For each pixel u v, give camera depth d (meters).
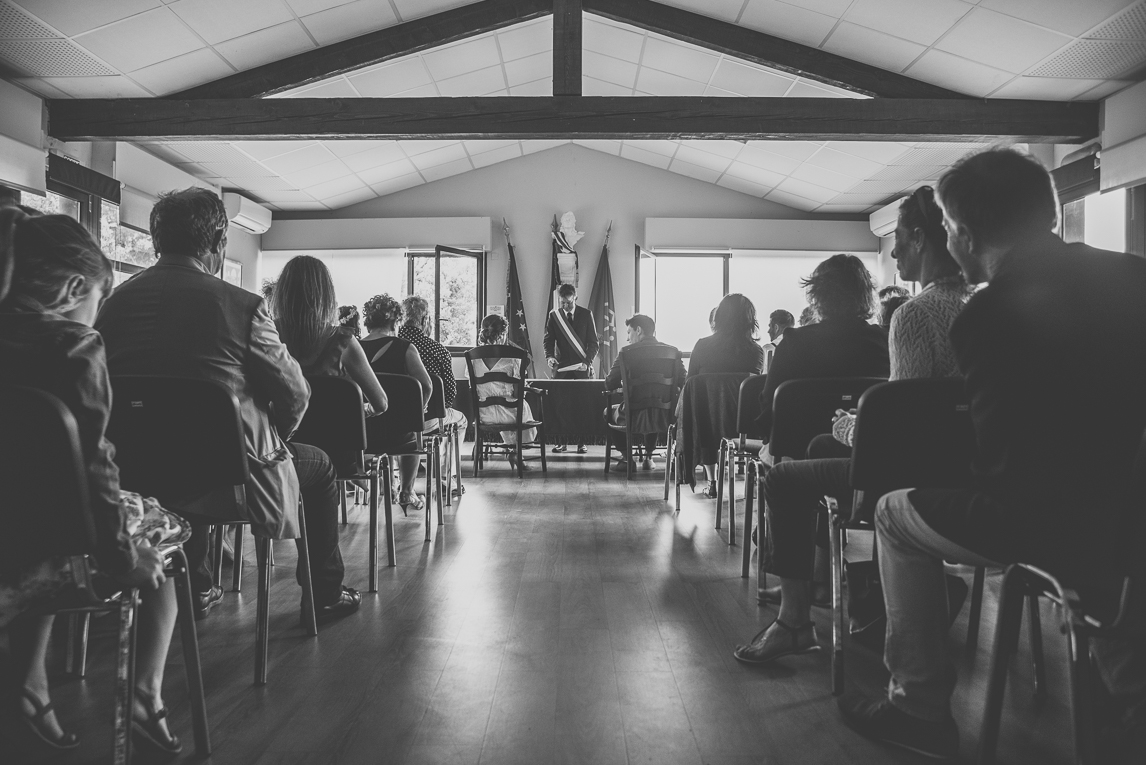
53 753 1.62
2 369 1.24
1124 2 4.71
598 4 6.58
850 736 1.71
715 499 5.05
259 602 2.01
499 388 6.07
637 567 3.25
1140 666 1.42
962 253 1.51
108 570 1.27
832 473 2.02
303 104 6.20
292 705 1.87
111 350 1.86
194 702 1.60
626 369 5.83
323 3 5.91
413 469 4.50
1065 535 1.24
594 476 6.19
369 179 9.58
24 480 1.19
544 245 10.37
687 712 1.83
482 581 3.03
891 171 8.45
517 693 1.94
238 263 9.85
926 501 1.46
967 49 5.69
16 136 5.91
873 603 2.38
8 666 1.60
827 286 2.51
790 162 8.75
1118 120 6.00
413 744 1.67
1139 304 1.23
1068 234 6.63
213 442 1.72
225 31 5.83
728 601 2.76
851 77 6.49
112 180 6.75
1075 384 1.23
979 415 1.33
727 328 4.14
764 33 6.52
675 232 10.20
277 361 1.95
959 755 1.62
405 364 3.91
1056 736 1.71
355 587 2.94
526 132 6.11
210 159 8.16
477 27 6.57
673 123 6.09
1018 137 6.22
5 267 1.30
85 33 5.33
